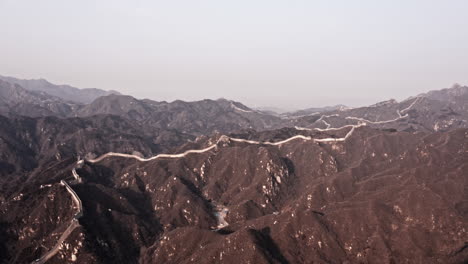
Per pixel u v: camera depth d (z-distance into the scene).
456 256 197.38
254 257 194.00
